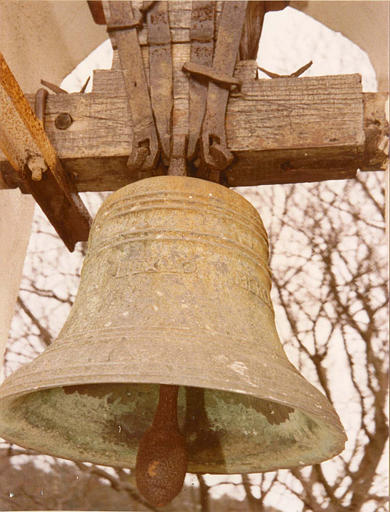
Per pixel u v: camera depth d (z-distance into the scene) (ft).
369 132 6.59
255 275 5.87
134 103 6.68
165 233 5.67
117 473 13.55
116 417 6.08
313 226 14.38
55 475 13.55
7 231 9.00
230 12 6.85
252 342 5.18
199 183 6.01
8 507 13.20
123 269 5.61
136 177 6.98
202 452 5.95
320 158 6.71
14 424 5.60
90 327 5.25
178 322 5.05
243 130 6.62
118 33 6.98
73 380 4.58
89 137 6.82
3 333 8.92
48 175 6.76
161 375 4.47
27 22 9.29
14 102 5.99
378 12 10.04
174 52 6.90
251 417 6.02
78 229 7.51
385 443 13.23
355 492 13.03
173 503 13.16
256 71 6.83
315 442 5.52
